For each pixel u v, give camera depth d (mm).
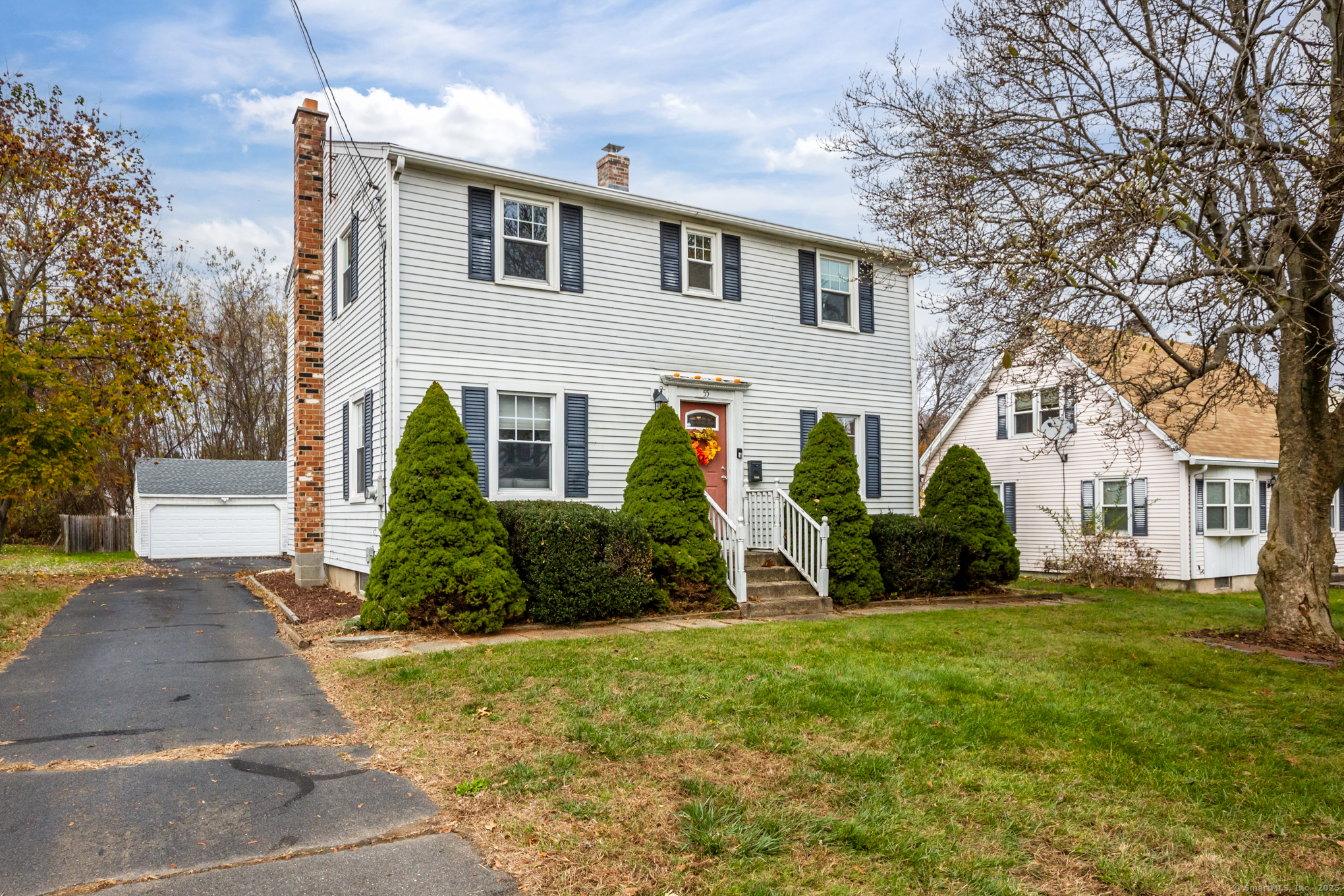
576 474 12641
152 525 27078
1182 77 8492
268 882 3471
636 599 10422
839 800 4406
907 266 9102
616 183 15109
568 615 9898
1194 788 4715
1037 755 5207
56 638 9719
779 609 11375
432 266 11711
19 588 14586
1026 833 4086
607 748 5133
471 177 12055
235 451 39500
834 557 12430
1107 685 7141
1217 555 20062
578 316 12836
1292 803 4480
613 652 8078
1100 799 4516
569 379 12711
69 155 20641
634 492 11562
